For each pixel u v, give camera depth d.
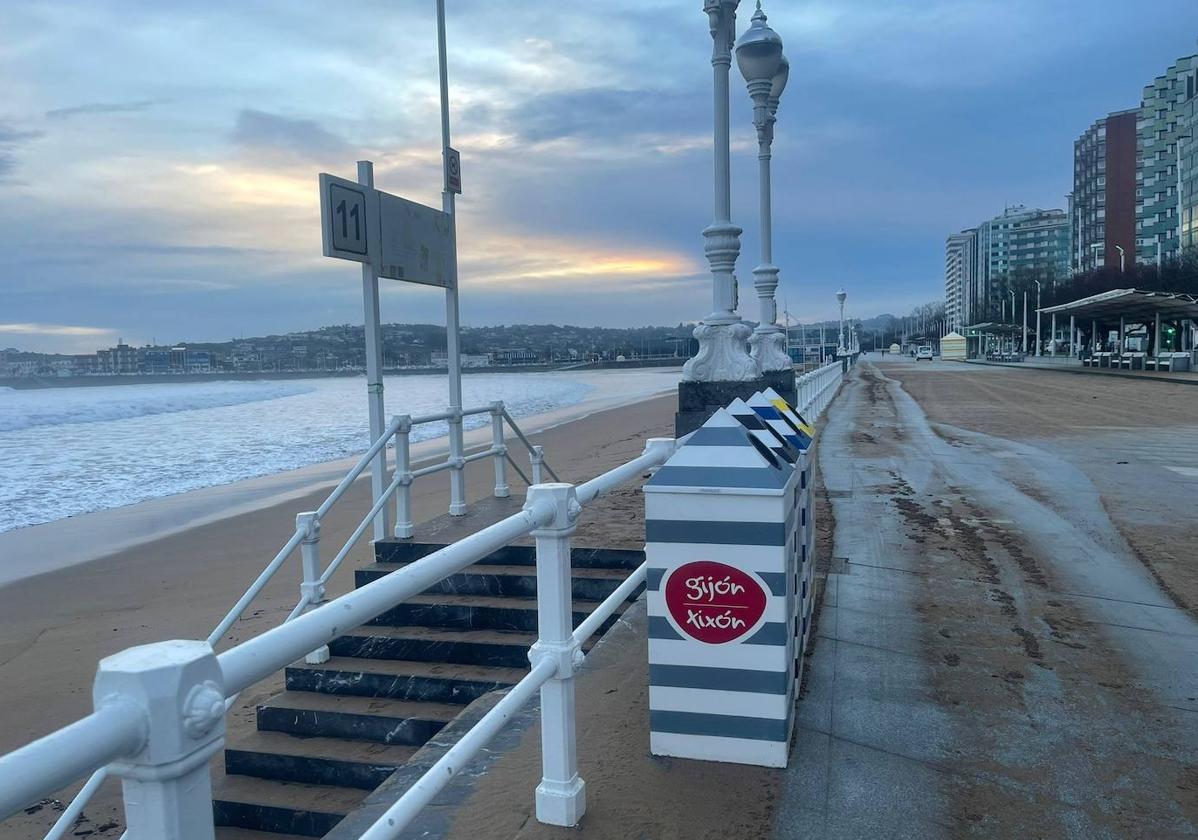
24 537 13.79
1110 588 5.90
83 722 1.15
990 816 2.99
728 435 3.31
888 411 22.20
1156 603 5.56
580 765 3.30
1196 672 4.38
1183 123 86.44
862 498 9.37
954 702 3.99
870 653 4.66
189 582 10.67
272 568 5.57
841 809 3.00
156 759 1.23
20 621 9.28
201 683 1.29
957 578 6.15
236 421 38.38
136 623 9.07
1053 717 3.82
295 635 1.62
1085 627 5.09
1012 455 12.92
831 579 6.14
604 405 43.09
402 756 5.03
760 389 7.62
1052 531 7.65
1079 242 144.00
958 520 8.16
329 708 5.36
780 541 3.16
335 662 5.73
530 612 5.80
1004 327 86.50
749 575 3.21
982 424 18.09
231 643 8.18
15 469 22.22
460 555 2.22
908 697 4.04
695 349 8.86
